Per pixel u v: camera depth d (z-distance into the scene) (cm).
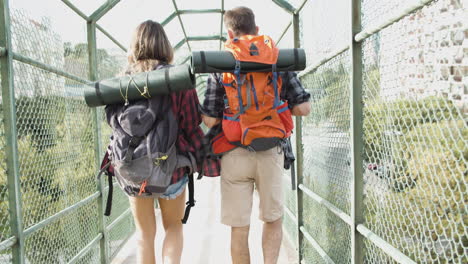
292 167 264
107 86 206
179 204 240
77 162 292
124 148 207
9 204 188
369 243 192
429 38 130
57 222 251
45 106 240
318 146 278
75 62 300
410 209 160
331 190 248
